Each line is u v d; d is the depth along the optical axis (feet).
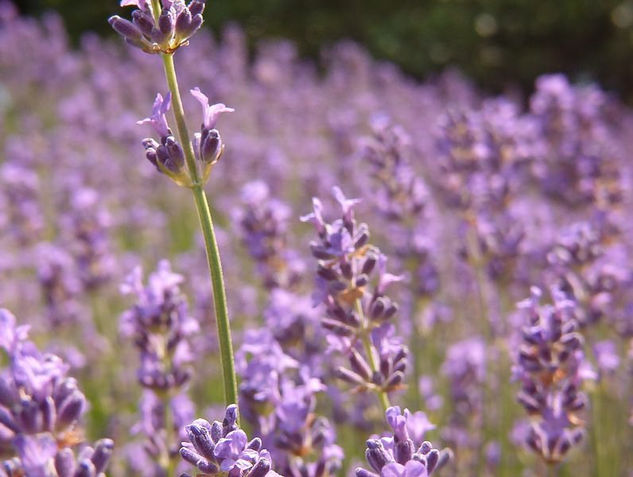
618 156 2.00
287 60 5.41
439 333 2.25
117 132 4.05
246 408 1.16
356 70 5.35
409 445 0.91
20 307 2.40
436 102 5.31
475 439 1.78
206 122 1.04
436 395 1.97
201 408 1.96
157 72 4.83
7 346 0.86
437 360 2.27
